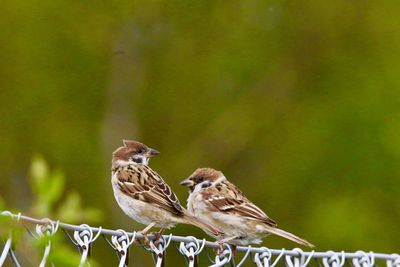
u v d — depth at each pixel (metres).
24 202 18.11
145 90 19.30
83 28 19.09
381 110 18.78
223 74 19.50
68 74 19.00
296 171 18.88
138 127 19.14
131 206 8.55
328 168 18.67
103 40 19.12
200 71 19.45
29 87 18.86
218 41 19.66
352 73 19.36
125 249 6.52
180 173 18.97
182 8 19.38
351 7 19.73
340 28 19.75
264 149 19.27
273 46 19.70
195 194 9.24
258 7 19.69
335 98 19.27
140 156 8.91
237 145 19.27
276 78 19.67
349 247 17.78
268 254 7.22
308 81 19.64
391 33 19.47
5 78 18.88
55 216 4.42
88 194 18.33
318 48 19.75
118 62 19.16
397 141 18.38
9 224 4.33
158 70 19.36
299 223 18.44
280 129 19.34
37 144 18.67
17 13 18.84
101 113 19.02
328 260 7.50
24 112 18.80
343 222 17.77
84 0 19.09
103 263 17.00
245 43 19.67
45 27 18.95
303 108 19.42
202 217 9.15
